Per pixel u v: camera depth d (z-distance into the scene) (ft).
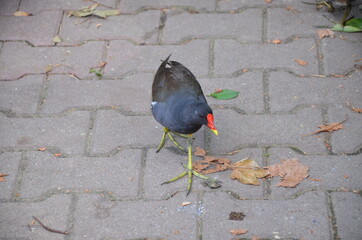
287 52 31.94
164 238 23.85
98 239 23.99
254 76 30.76
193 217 24.54
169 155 27.30
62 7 35.40
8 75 31.50
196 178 26.17
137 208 25.02
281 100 29.40
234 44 32.63
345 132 27.63
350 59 31.24
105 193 25.73
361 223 23.86
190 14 34.63
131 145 27.76
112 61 32.12
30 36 33.71
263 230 23.90
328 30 32.86
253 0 35.22
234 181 25.93
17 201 25.55
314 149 27.02
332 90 29.71
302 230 23.80
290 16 34.04
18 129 28.63
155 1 35.58
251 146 27.45
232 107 29.30
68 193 25.77
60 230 24.39
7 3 35.73
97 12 34.86
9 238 24.14
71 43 33.24
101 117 29.09
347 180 25.61
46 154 27.48
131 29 33.94
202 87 30.40
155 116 26.17
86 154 27.45
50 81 31.09
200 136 28.12
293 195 25.16
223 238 23.71
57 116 29.25
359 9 34.09
